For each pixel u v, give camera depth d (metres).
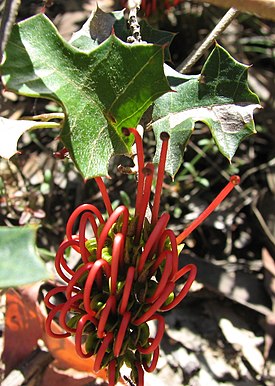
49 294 0.07
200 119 0.07
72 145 0.06
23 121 0.06
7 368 0.10
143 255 0.06
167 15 0.14
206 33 0.14
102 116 0.06
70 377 0.10
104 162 0.06
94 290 0.06
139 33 0.07
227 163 0.14
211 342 0.11
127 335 0.06
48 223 0.12
